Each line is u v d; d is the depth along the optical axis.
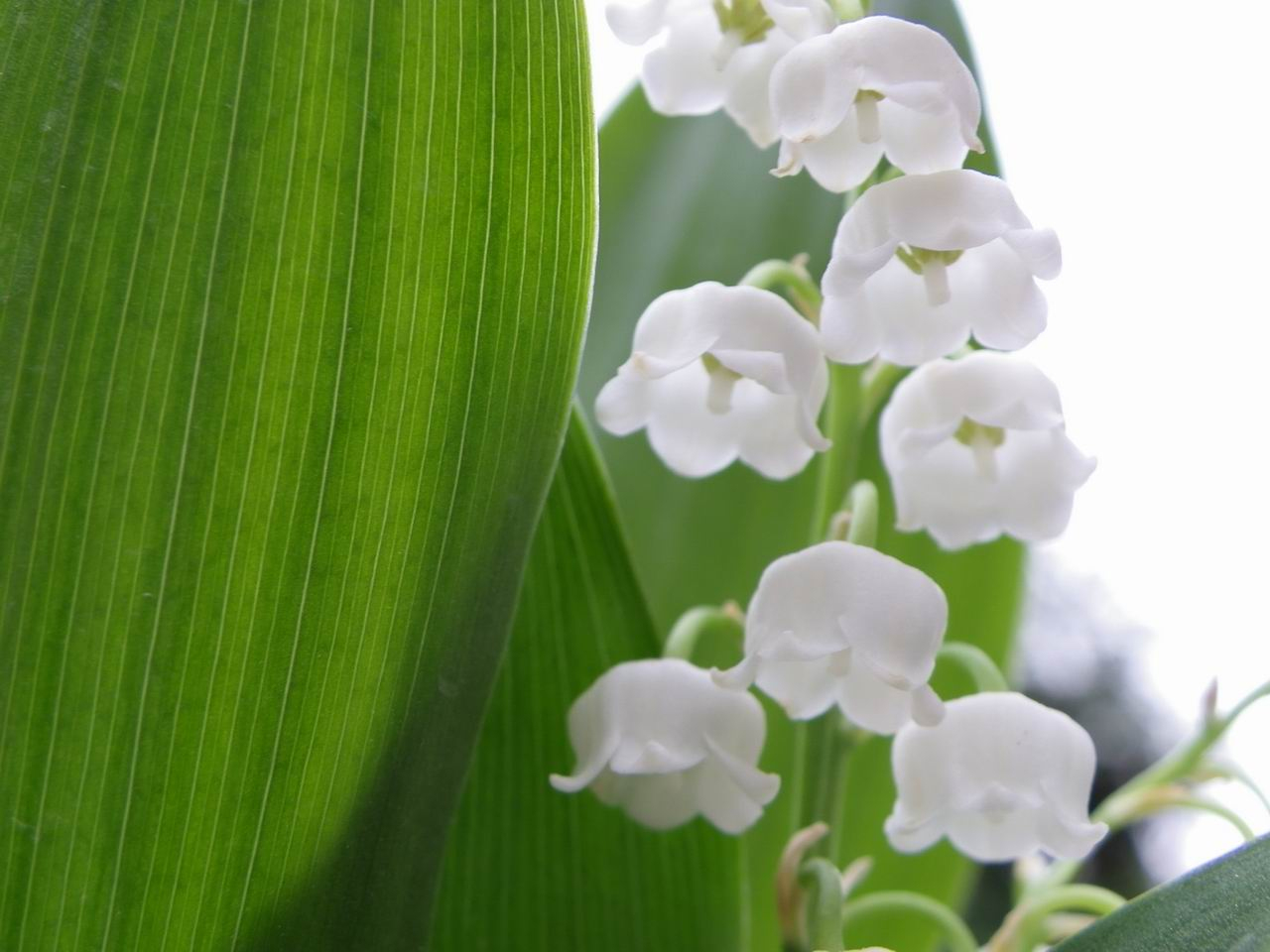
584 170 0.10
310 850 0.10
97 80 0.10
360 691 0.10
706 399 0.12
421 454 0.10
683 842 0.12
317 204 0.10
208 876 0.10
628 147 0.15
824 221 0.15
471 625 0.10
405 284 0.10
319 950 0.10
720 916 0.12
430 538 0.10
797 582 0.11
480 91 0.10
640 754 0.11
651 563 0.14
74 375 0.10
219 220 0.10
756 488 0.14
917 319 0.11
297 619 0.10
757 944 0.14
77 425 0.10
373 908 0.10
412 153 0.10
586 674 0.12
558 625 0.12
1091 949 0.10
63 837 0.10
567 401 0.10
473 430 0.10
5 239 0.09
